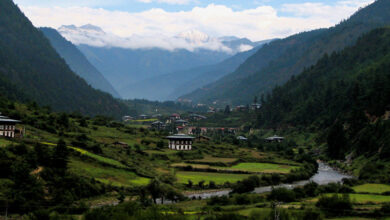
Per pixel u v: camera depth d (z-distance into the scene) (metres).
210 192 151.50
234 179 173.38
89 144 190.25
